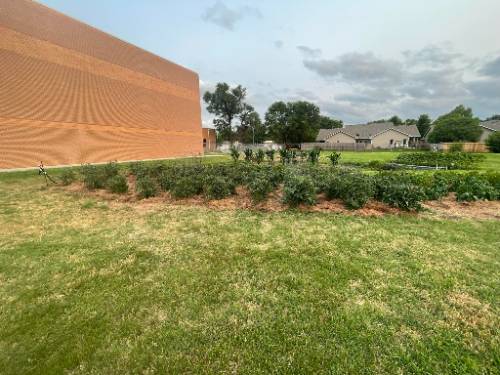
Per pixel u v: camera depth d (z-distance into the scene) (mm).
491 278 3465
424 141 55531
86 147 21578
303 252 4277
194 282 3484
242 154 39844
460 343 2447
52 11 19250
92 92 22109
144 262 4051
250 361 2295
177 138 33812
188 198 7957
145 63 28375
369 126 56875
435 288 3266
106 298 3174
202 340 2527
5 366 2256
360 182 6699
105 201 7992
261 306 3000
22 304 3066
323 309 2920
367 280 3451
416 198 6266
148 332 2631
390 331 2598
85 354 2375
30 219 6262
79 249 4543
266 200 7262
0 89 16359
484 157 21984
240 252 4320
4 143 16578
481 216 6055
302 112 63188
